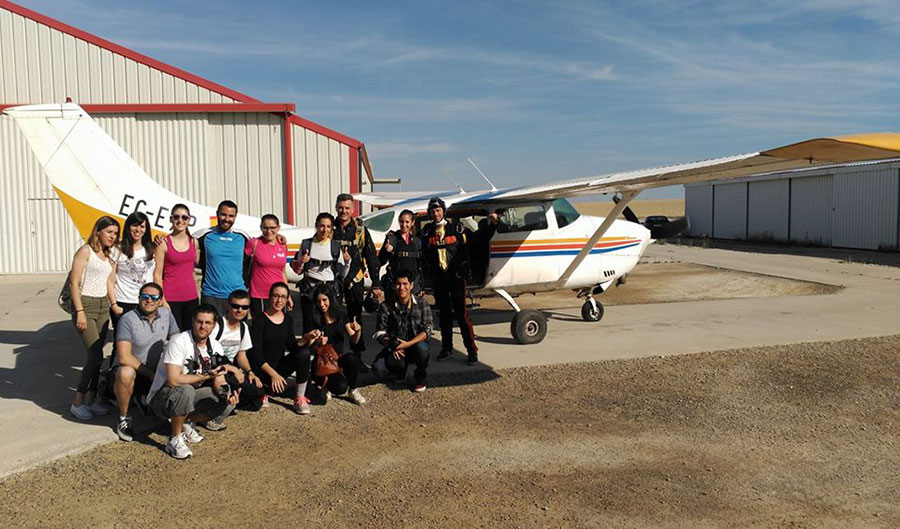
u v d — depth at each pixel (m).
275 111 15.04
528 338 7.55
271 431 4.80
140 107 14.73
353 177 15.52
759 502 3.66
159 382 4.36
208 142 15.12
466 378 6.14
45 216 15.30
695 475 4.02
